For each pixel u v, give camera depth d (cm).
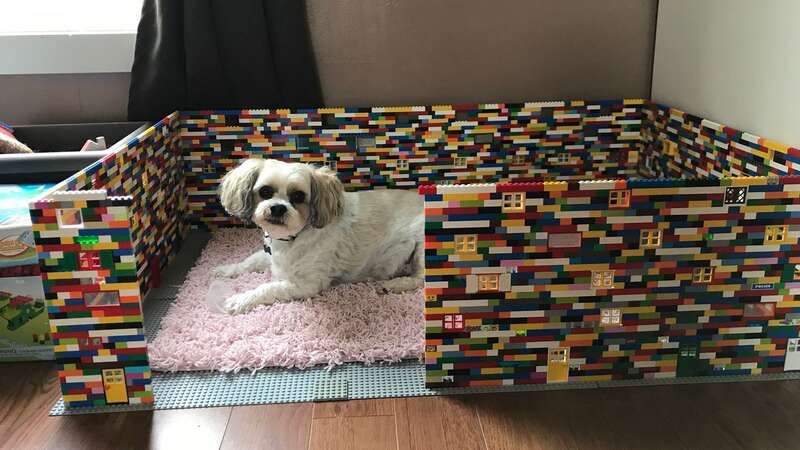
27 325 156
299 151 237
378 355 155
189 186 238
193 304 182
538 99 244
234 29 226
